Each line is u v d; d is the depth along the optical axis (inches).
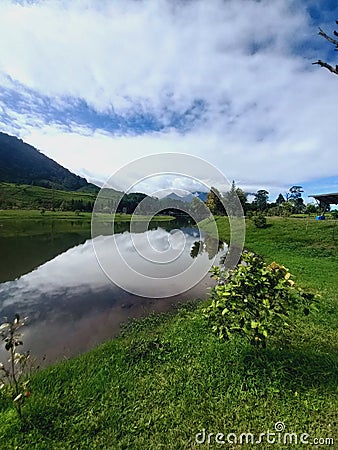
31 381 121.0
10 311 229.6
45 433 92.6
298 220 783.1
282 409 103.1
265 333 112.7
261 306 120.0
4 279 326.6
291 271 339.6
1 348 168.2
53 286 295.4
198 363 133.6
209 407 104.8
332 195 766.5
